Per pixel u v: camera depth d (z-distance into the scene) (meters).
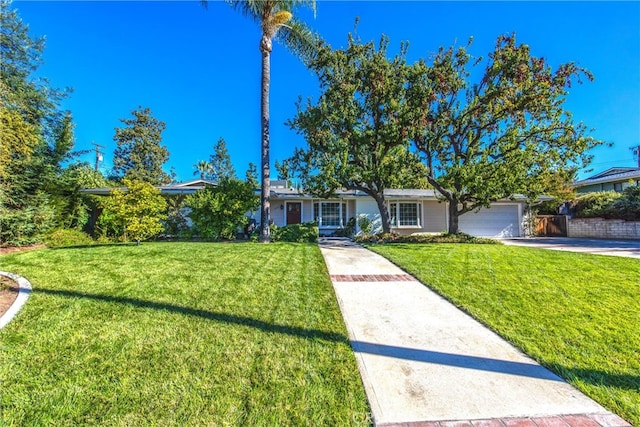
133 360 2.77
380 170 12.05
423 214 17.91
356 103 11.99
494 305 4.48
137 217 9.86
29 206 10.90
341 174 11.79
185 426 1.99
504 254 8.72
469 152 12.12
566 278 5.91
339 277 6.30
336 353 3.02
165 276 5.64
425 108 11.36
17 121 8.89
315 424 2.04
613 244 12.80
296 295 4.80
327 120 12.12
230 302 4.36
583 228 17.34
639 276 6.02
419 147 13.14
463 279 5.92
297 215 17.47
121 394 2.30
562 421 2.12
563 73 10.43
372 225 17.20
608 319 3.91
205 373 2.60
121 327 3.45
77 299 4.30
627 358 2.95
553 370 2.77
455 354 3.08
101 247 9.23
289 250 9.02
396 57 11.77
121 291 4.70
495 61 10.99
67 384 2.41
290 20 12.15
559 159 11.39
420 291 5.32
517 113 11.00
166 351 2.94
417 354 3.08
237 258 7.49
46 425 1.99
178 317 3.77
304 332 3.47
